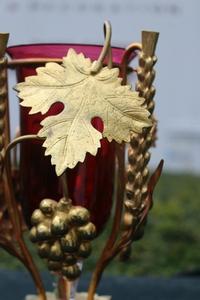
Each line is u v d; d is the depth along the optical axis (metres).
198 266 1.14
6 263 1.08
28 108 0.64
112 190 0.66
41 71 0.62
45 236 0.61
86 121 0.61
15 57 0.65
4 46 0.63
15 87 0.62
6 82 0.63
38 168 0.64
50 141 0.60
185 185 1.79
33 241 0.61
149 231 1.27
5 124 0.63
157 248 1.21
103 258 0.64
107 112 0.61
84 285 0.83
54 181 0.64
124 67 0.64
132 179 0.63
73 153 0.60
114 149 0.65
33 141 0.64
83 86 0.61
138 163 0.63
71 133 0.60
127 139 0.61
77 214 0.60
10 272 0.89
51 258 0.61
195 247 1.23
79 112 0.61
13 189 0.65
